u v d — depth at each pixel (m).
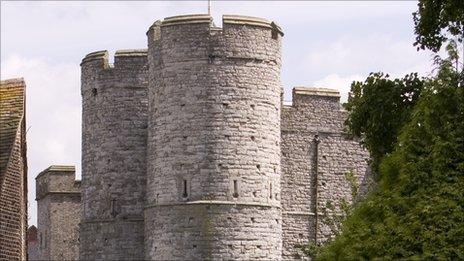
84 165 181.00
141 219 175.00
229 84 165.50
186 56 166.00
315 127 185.50
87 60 180.50
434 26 132.38
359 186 179.25
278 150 170.12
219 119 165.00
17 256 114.56
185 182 165.00
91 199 178.62
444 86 122.12
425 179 118.56
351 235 118.94
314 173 184.62
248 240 164.38
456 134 120.00
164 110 167.00
